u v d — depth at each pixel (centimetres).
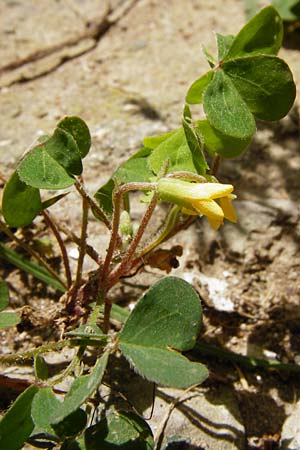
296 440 11
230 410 11
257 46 11
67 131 11
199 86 11
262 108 11
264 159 15
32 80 17
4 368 12
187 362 9
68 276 12
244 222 14
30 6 19
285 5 17
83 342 10
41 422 9
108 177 15
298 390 12
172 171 11
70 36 18
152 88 17
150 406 11
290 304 13
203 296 13
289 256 13
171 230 12
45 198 14
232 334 13
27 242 13
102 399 11
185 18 19
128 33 18
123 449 10
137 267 12
